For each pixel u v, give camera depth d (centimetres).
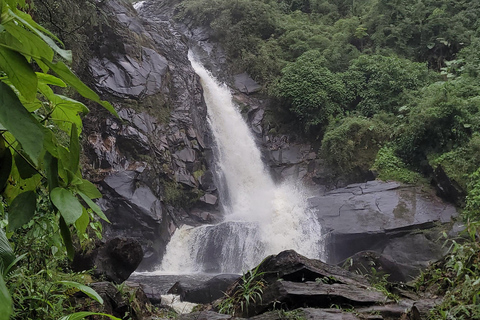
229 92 2203
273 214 1558
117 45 1700
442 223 1348
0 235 76
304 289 367
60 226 80
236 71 2297
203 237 1500
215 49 2369
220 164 1923
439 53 2127
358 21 2330
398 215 1397
